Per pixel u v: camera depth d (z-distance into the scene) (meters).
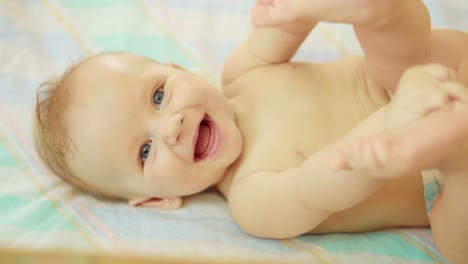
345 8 0.82
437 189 1.00
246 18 1.55
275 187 0.97
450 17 1.37
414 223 1.04
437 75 0.69
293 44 1.17
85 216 1.10
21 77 1.46
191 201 1.17
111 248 0.94
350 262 0.93
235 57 1.24
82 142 1.08
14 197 1.16
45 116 1.14
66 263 0.64
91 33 1.58
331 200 0.84
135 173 1.08
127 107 1.05
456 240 0.86
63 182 1.20
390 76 1.00
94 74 1.09
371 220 1.03
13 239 1.01
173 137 1.00
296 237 1.03
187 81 1.07
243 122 1.13
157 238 1.02
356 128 0.80
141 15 1.60
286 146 1.04
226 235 1.04
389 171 0.64
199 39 1.52
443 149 0.64
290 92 1.12
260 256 0.93
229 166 1.11
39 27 1.60
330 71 1.15
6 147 1.28
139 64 1.11
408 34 0.90
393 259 0.94
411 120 0.66
